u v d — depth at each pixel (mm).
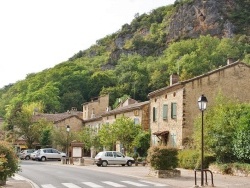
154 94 46750
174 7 191875
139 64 130250
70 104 116250
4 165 18500
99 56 188375
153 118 46938
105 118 61688
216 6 167000
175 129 41844
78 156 45906
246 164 27047
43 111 106375
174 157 26969
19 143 73500
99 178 25438
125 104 69625
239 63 41906
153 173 26953
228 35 157875
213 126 30391
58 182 22750
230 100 38188
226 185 20859
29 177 26031
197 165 31203
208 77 41250
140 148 47031
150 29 190625
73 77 121375
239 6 169375
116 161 40469
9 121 72875
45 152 54469
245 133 27672
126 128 46656
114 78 123625
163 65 119875
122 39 199500
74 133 63719
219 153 29938
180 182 22922
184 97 40781
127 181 23484
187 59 107375
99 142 56969
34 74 139375
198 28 165875
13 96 130875
